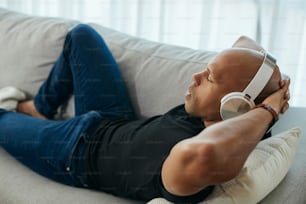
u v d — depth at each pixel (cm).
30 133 135
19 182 124
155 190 103
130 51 149
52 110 155
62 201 114
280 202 98
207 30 184
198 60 138
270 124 97
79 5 204
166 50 147
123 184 114
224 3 178
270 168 100
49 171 130
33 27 161
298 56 174
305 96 178
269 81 102
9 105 155
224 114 102
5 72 163
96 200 116
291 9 170
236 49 107
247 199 92
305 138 123
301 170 110
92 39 145
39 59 158
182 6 186
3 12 173
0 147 146
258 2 174
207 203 91
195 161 81
